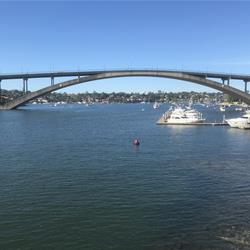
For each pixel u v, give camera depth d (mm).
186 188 29859
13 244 20062
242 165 39406
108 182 31984
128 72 167375
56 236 20969
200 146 55062
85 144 57750
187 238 20547
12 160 43031
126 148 53031
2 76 179125
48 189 29859
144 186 30562
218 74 167375
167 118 111562
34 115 148000
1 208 25234
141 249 19453
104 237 20797
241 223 22438
